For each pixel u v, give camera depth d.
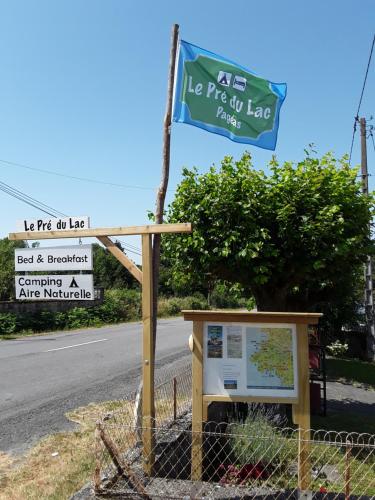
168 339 19.86
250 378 4.42
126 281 58.53
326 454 6.15
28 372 11.18
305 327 4.41
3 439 6.26
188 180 7.66
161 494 3.92
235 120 5.87
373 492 5.05
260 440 5.12
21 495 4.44
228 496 3.94
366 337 17.83
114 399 8.46
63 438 6.20
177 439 4.97
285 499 4.02
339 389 11.47
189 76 5.56
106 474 4.13
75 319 25.73
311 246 7.09
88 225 4.89
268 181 7.49
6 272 24.72
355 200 7.54
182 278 8.35
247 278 7.66
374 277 19.03
